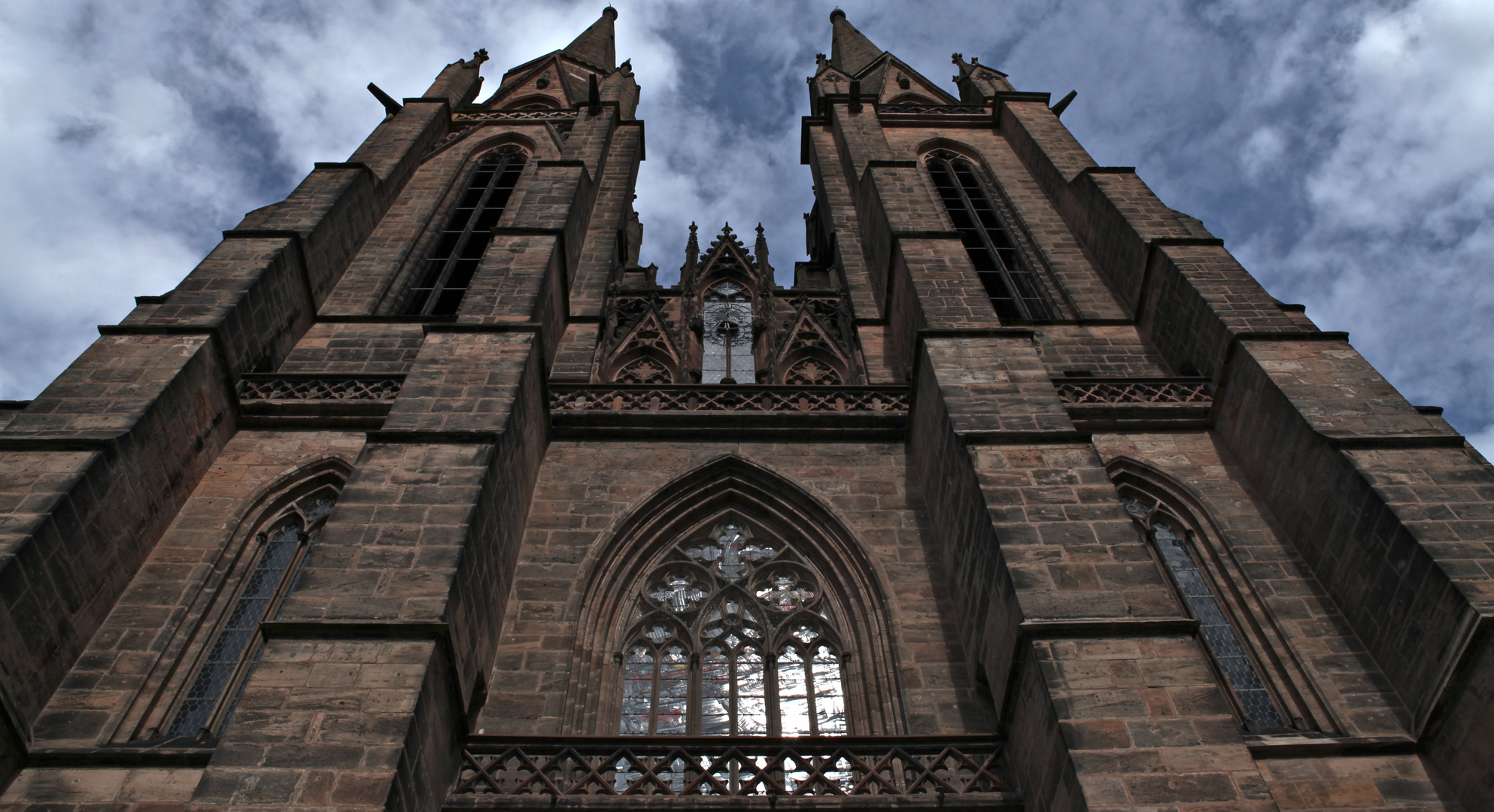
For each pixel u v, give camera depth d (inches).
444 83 2449.6
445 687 792.3
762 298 1722.4
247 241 1460.4
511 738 827.4
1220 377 1269.7
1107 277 1715.1
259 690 730.2
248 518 1104.2
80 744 840.3
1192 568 1102.4
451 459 967.0
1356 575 973.8
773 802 789.2
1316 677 932.6
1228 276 1428.4
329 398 1275.8
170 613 973.8
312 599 805.2
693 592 1088.8
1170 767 696.4
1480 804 796.6
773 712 968.3
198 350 1167.0
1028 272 1819.6
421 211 1911.9
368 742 698.2
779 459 1216.8
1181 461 1218.6
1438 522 914.1
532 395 1171.3
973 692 930.7
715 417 1263.5
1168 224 1625.2
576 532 1095.6
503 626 982.4
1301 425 1088.2
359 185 1765.5
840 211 1993.1
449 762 797.9
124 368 1120.8
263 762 683.4
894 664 967.6
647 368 1568.7
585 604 1025.5
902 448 1241.4
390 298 1649.9
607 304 1662.2
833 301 1743.4
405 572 831.1
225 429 1211.9
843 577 1083.3
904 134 2337.6
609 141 2191.2
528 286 1348.4
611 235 1827.0
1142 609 813.2
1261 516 1126.4
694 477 1182.9
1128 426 1269.7
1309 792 821.9
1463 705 822.5
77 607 915.4
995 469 974.4
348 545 855.1
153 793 799.1
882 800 792.9
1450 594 846.5
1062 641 786.8
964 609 977.5
